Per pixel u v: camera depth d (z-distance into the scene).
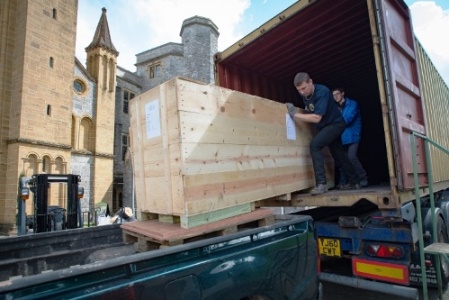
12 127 14.97
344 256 3.64
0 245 2.39
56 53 16.56
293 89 6.67
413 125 3.63
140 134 2.77
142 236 2.42
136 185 2.83
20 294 1.22
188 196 2.23
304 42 4.90
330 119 3.93
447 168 5.75
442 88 6.32
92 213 17.64
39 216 6.85
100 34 21.25
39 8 15.88
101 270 1.44
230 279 1.96
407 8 4.06
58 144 16.09
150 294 1.57
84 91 19.80
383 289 3.05
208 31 25.20
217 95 2.64
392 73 3.21
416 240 3.22
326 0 3.86
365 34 4.85
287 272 2.44
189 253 1.83
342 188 4.44
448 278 3.72
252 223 2.90
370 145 7.47
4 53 15.16
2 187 14.60
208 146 2.46
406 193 3.40
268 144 3.22
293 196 3.85
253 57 5.15
